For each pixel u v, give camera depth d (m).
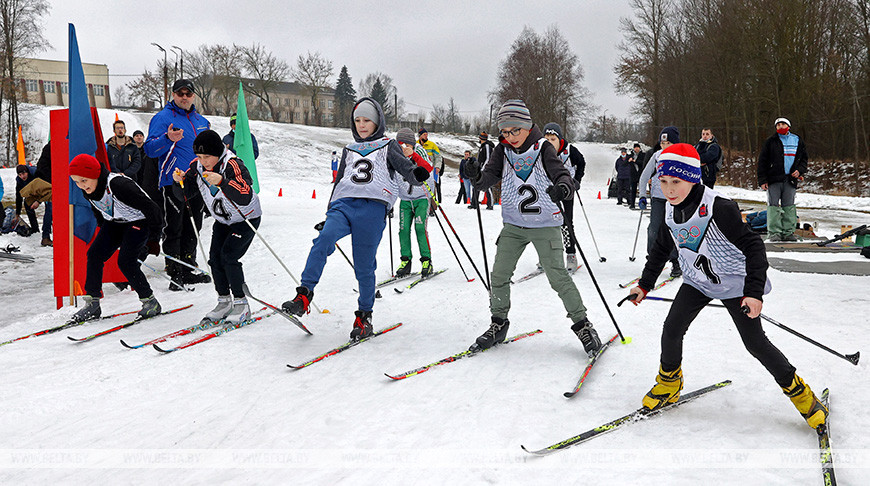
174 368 3.62
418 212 6.44
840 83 29.39
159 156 6.03
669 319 2.75
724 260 2.55
